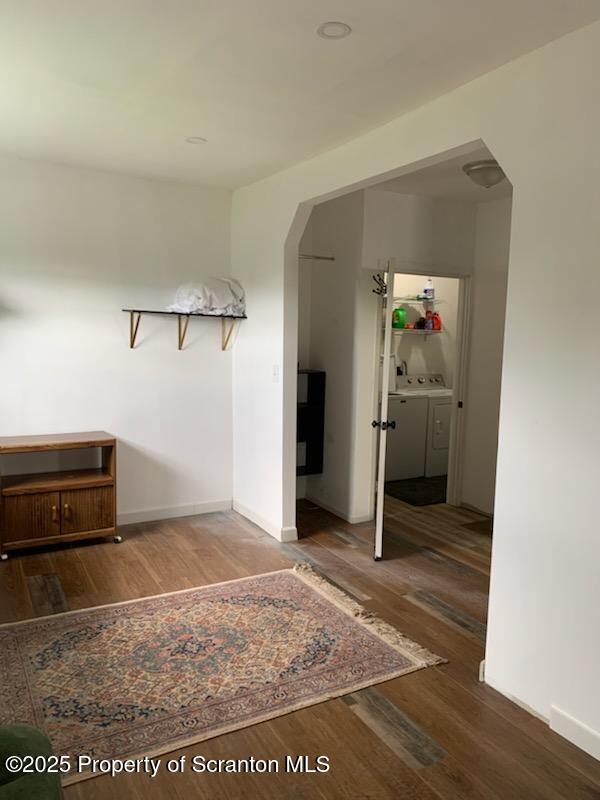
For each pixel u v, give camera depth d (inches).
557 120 80.5
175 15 75.9
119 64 91.0
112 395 165.0
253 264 167.3
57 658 101.2
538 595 87.4
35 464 156.4
